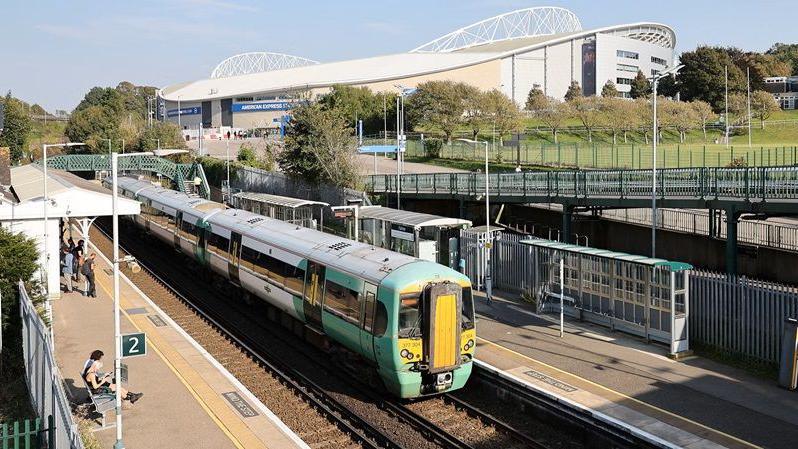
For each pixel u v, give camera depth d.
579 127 90.25
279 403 17.75
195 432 14.95
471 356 17.83
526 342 20.91
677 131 87.62
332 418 16.64
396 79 131.25
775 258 31.75
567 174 37.25
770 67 121.38
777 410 15.40
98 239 46.59
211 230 31.28
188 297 30.12
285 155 55.28
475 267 29.94
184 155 82.75
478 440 15.31
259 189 61.94
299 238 23.94
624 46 142.25
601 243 41.84
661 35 167.00
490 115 82.75
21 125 98.19
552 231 43.00
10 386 19.20
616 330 22.06
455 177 44.03
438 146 76.75
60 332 22.70
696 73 102.50
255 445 14.30
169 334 22.52
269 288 24.45
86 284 29.08
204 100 152.88
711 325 19.91
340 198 48.81
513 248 28.14
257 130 127.31
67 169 77.19
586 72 141.00
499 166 67.00
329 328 20.02
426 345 17.08
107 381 16.05
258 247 25.92
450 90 83.06
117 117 109.25
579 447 15.05
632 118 80.00
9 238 22.88
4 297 21.64
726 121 83.06
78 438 10.57
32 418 16.83
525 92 135.75
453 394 18.67
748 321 18.78
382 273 17.98
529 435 15.73
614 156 69.81
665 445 13.48
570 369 18.28
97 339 21.94
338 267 19.94
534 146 74.81
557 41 136.38
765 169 27.22
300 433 15.90
